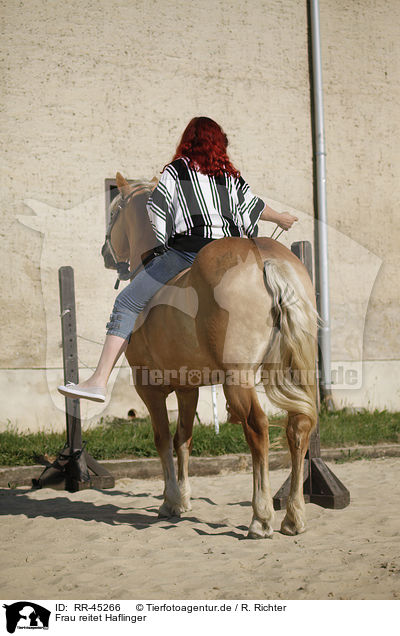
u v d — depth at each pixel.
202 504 4.80
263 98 9.06
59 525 4.20
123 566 3.31
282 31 9.18
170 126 8.67
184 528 4.06
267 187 9.05
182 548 3.61
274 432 7.11
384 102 9.59
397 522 4.13
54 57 8.27
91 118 8.38
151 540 3.80
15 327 8.02
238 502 4.89
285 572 3.12
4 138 8.09
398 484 5.40
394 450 6.80
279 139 9.12
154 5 8.66
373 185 9.52
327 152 9.34
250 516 4.42
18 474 5.76
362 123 9.49
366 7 9.53
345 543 3.63
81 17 8.38
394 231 9.59
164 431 4.33
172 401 8.32
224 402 8.44
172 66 8.70
